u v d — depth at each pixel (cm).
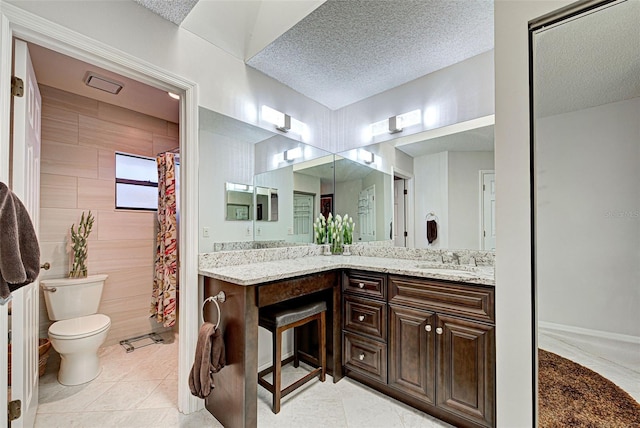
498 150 137
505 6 135
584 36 117
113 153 281
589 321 115
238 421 155
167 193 279
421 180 243
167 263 277
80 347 204
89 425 165
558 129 122
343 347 212
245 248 226
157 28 175
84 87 247
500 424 135
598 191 113
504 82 135
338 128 308
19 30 131
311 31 194
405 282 182
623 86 109
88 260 262
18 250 118
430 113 242
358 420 168
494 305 147
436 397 166
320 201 294
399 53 218
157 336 294
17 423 137
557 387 122
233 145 218
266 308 193
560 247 121
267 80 246
